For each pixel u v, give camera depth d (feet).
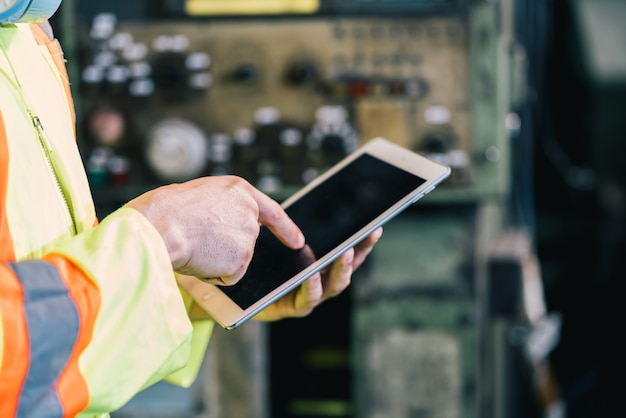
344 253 3.85
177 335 2.93
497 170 6.95
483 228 7.36
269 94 7.04
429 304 7.43
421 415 7.61
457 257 7.34
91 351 2.77
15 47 3.17
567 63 10.41
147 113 7.20
